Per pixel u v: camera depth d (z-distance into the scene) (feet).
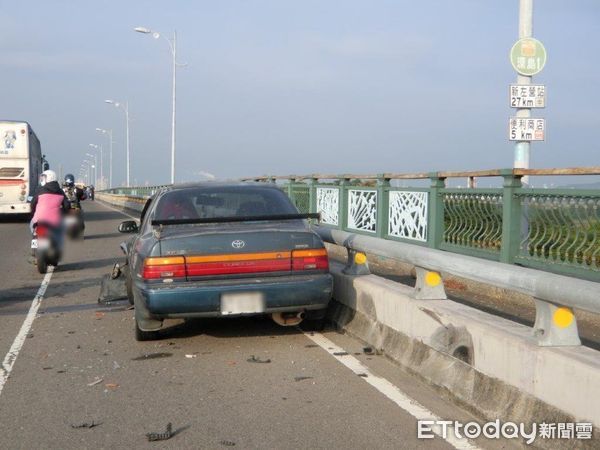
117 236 76.07
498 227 30.63
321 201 54.24
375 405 18.40
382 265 43.62
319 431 16.67
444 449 15.44
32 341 26.20
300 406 18.45
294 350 24.20
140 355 23.94
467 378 18.08
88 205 209.05
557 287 14.65
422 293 21.44
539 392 15.23
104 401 19.15
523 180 35.12
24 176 97.25
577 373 14.03
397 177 39.78
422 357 20.66
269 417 17.70
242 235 23.45
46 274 45.34
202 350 24.44
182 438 16.39
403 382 20.31
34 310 32.53
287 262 23.66
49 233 45.37
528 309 28.94
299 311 24.41
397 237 40.37
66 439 16.42
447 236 35.12
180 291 22.70
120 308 32.71
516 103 40.32
